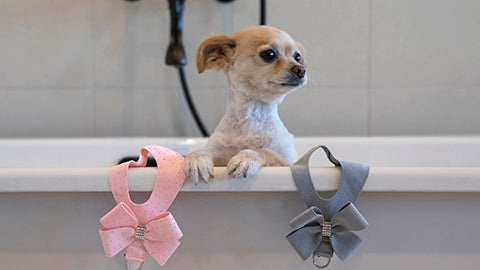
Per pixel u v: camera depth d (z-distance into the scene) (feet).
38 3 5.02
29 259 2.13
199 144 4.30
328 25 5.11
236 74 2.77
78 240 2.11
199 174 1.98
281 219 2.08
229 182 1.98
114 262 2.12
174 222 1.93
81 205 2.09
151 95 5.12
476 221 2.06
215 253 2.11
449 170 1.96
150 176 1.98
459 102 5.11
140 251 2.00
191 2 5.03
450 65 5.09
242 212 2.08
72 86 5.10
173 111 5.13
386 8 5.09
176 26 4.56
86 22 5.07
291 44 2.81
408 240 2.08
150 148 2.03
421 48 5.10
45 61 5.07
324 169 1.98
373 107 5.16
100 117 5.13
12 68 5.06
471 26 5.07
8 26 5.02
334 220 1.92
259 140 2.70
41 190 1.99
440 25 5.08
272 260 2.10
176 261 2.12
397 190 1.96
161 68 5.10
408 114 5.15
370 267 2.10
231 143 2.71
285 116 5.16
